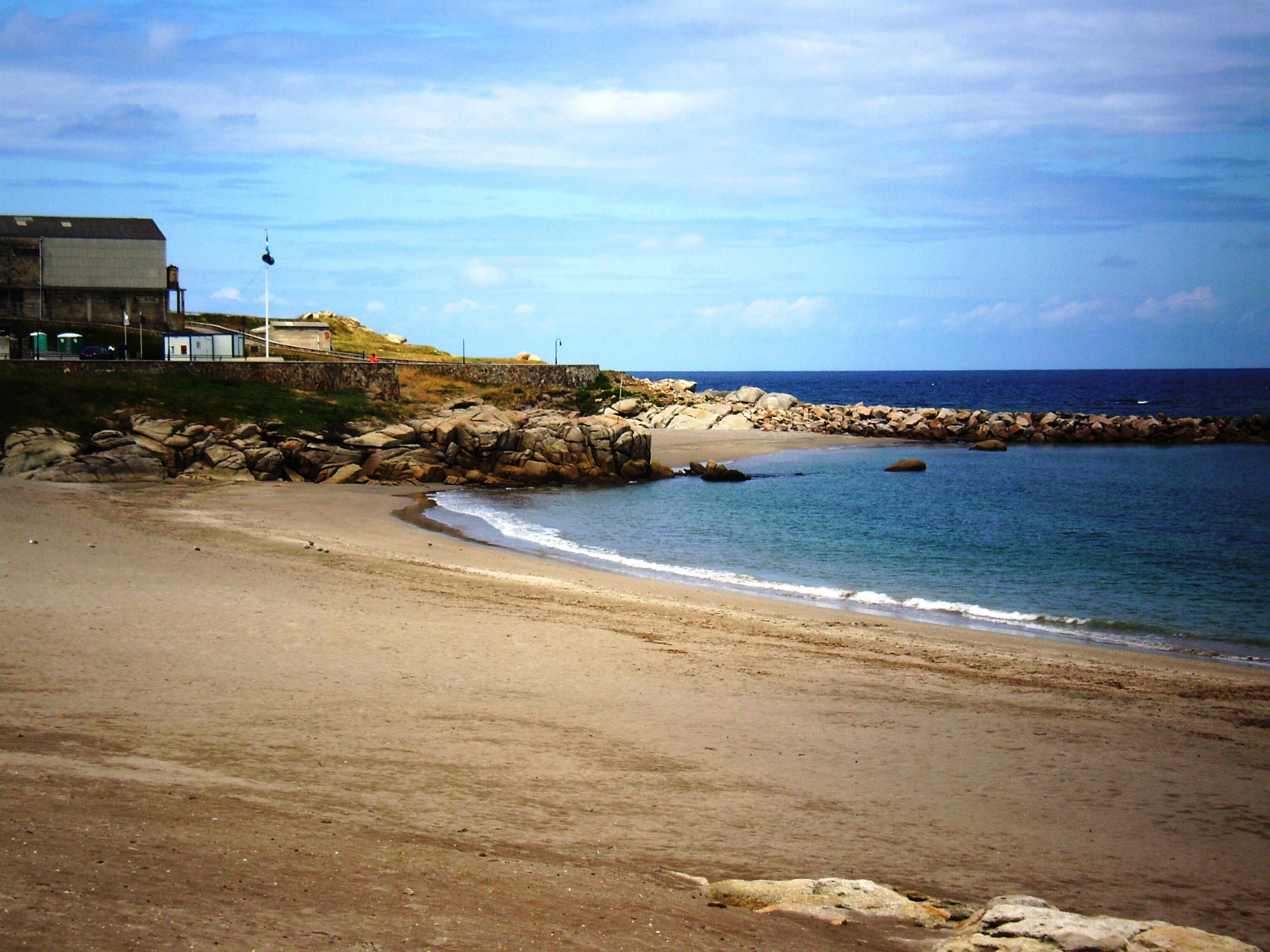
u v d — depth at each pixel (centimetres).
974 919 818
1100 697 1727
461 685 1540
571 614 2205
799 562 3397
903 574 3198
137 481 4700
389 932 718
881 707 1584
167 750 1142
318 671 1551
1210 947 718
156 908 708
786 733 1416
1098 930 745
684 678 1677
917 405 16800
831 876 963
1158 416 9975
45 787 958
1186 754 1413
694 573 3119
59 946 628
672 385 11981
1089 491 5612
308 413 5891
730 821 1087
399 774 1141
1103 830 1126
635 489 5641
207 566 2409
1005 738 1448
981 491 5603
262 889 773
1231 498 5312
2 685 1342
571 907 812
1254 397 17762
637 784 1179
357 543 3228
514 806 1077
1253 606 2752
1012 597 2861
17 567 2166
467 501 4953
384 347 10019
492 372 8150
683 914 819
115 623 1748
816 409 10588
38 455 4603
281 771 1112
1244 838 1116
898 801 1180
